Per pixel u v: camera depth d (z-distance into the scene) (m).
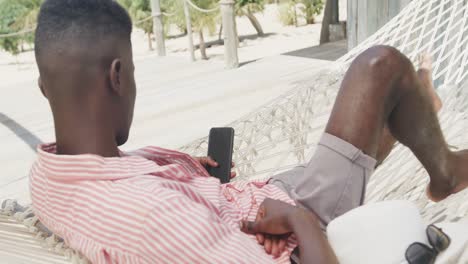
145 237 0.84
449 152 1.30
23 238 1.08
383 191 1.59
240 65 6.31
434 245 0.97
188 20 6.98
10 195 2.97
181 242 0.84
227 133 1.50
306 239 0.99
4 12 10.66
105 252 0.87
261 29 10.07
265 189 1.27
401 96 1.23
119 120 0.96
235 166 1.84
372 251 0.98
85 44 0.90
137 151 1.28
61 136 0.94
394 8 3.98
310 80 2.21
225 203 1.17
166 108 4.59
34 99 5.49
